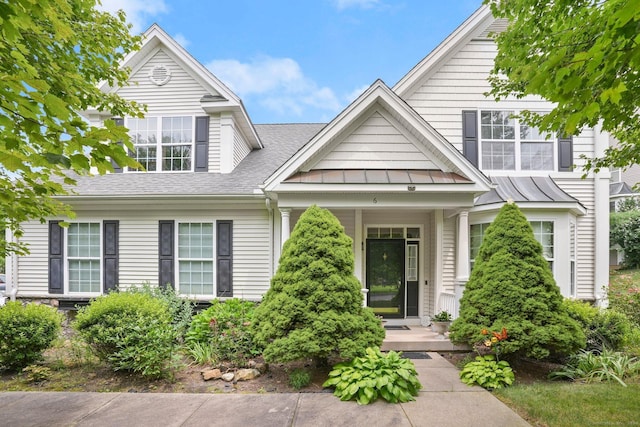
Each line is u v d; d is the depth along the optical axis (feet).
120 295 21.38
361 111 24.61
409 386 15.88
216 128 32.22
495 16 17.62
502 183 29.45
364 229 30.63
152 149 32.30
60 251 29.58
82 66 16.03
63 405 14.94
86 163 7.31
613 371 17.51
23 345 18.89
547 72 8.87
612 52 7.64
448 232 29.84
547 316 17.90
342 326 16.96
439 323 24.73
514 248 19.36
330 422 13.17
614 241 57.36
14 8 6.86
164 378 18.07
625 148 17.35
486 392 15.98
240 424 13.08
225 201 28.84
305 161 24.47
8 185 10.70
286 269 18.85
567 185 30.45
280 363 18.65
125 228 29.68
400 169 25.55
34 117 6.85
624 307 25.96
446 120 30.81
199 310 28.66
